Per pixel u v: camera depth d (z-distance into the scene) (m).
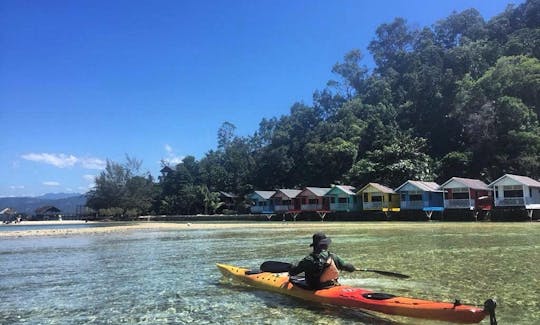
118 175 96.94
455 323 7.56
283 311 9.28
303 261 10.23
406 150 71.75
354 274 13.47
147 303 10.52
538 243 21.64
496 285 11.27
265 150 111.19
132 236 35.56
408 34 128.62
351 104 105.94
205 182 110.69
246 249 22.41
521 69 74.38
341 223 53.91
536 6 105.25
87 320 9.17
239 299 10.56
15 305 10.67
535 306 9.06
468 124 71.50
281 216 74.38
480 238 25.30
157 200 109.94
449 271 13.55
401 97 103.62
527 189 49.12
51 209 113.56
